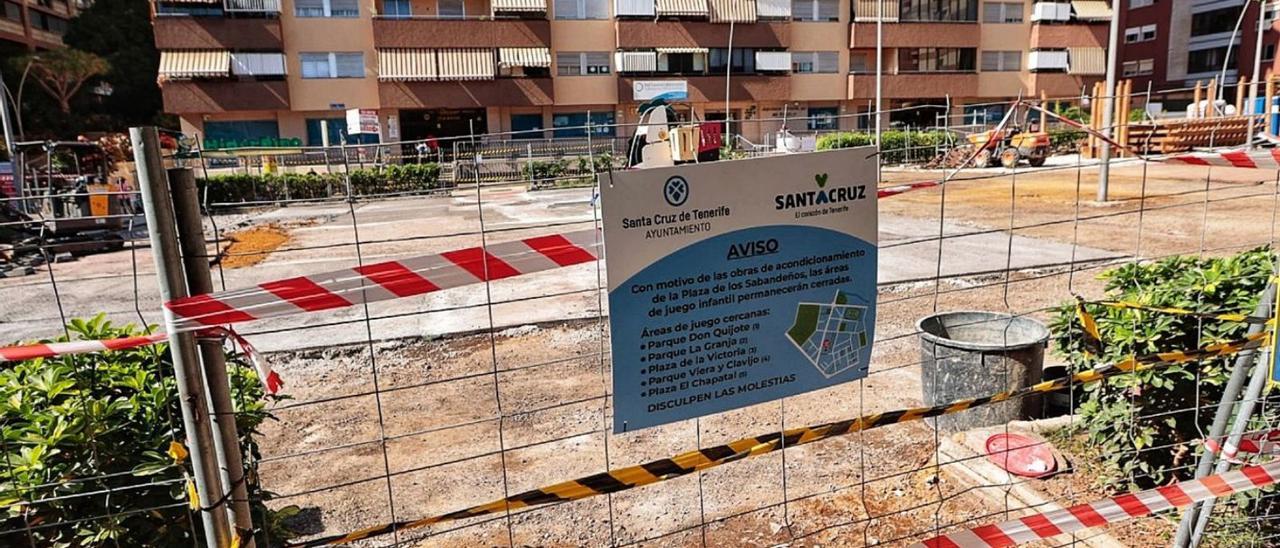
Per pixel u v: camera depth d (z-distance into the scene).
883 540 3.21
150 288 9.66
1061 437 3.84
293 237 13.95
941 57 40.75
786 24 38.53
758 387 2.16
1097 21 41.44
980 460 3.70
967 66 41.06
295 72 33.66
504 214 16.20
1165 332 3.31
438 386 5.51
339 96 34.31
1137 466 3.42
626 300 1.93
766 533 3.34
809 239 2.10
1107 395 3.58
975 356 4.07
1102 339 3.47
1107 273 3.88
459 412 4.98
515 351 6.36
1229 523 3.03
